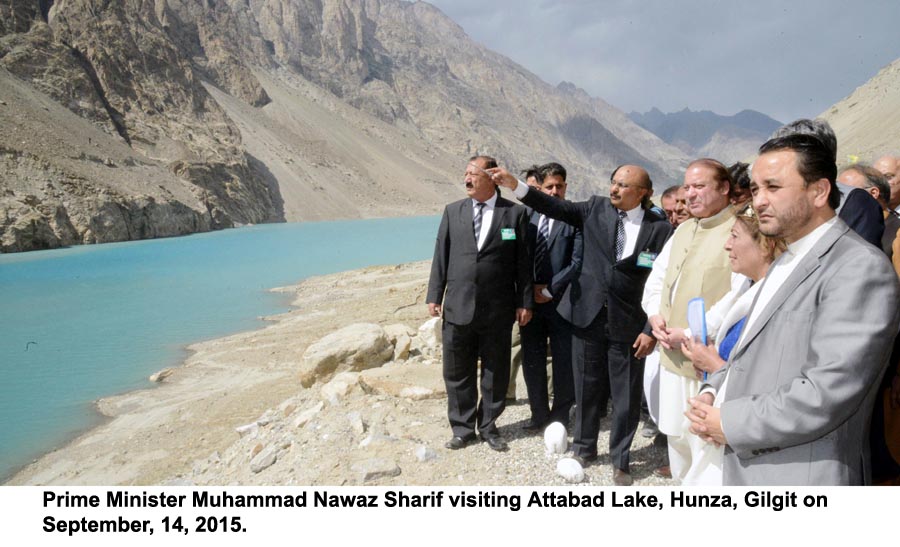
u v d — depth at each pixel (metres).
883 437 2.53
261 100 121.38
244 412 8.62
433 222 77.62
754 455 2.32
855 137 57.56
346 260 31.91
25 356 12.35
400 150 149.88
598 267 4.52
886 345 2.02
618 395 4.45
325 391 6.62
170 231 50.38
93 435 8.19
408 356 8.02
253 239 47.25
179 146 69.44
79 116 60.53
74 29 71.31
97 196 44.19
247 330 14.70
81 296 19.88
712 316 3.33
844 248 2.19
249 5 189.62
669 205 5.52
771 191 2.27
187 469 6.81
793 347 2.25
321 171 104.06
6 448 7.80
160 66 79.44
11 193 38.56
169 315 16.59
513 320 5.11
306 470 4.87
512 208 5.05
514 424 5.69
